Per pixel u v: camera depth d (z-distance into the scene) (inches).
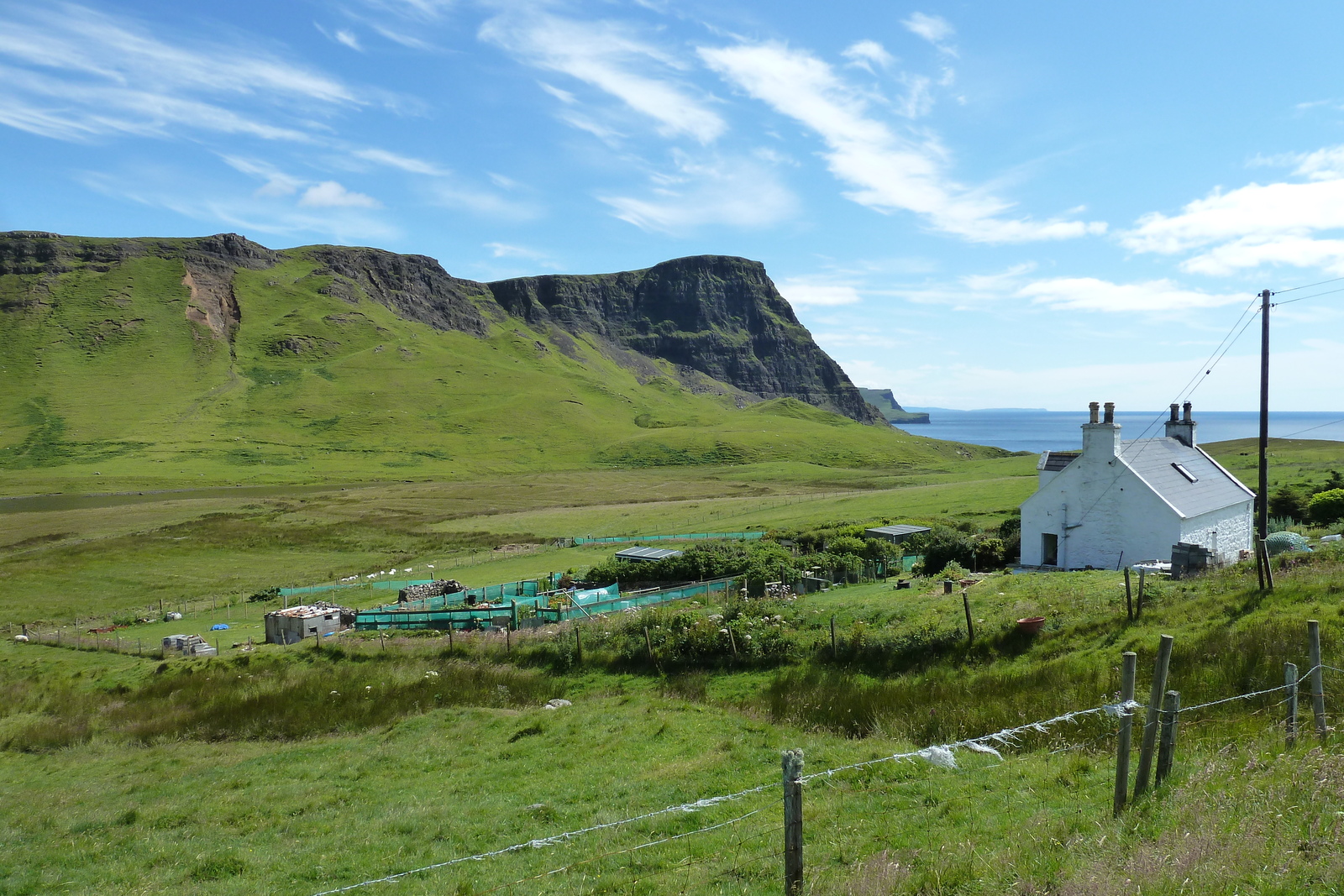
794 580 1742.1
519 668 1235.9
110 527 4549.7
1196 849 313.7
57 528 4586.6
